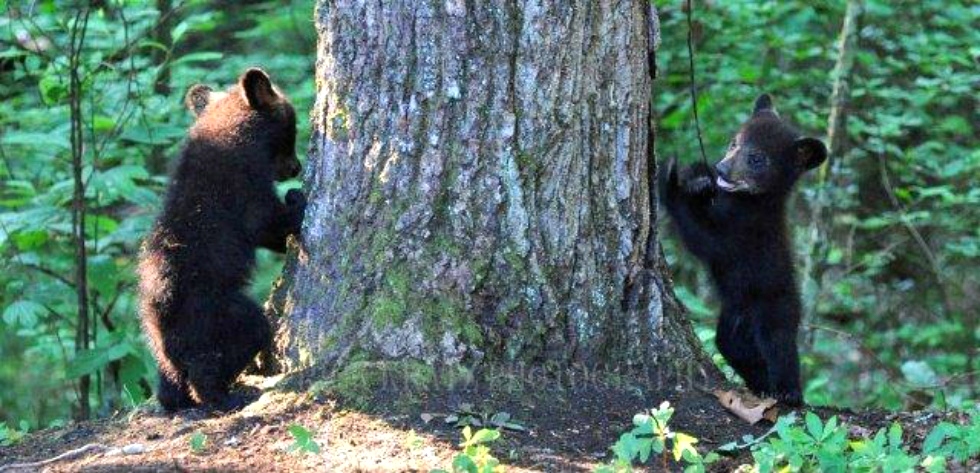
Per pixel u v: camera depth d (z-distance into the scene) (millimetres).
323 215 10188
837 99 17922
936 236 21328
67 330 17203
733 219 11984
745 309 12102
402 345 9711
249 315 10359
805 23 19812
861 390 20250
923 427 10008
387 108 9828
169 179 11109
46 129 15648
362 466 8609
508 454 8906
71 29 15734
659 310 10305
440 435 9086
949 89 18969
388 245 9836
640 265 10273
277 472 8594
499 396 9602
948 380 16406
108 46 16062
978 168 20047
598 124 9945
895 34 20453
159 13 16578
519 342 9844
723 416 9930
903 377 20328
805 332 18078
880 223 19547
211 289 10383
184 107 16578
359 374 9586
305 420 9406
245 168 10992
